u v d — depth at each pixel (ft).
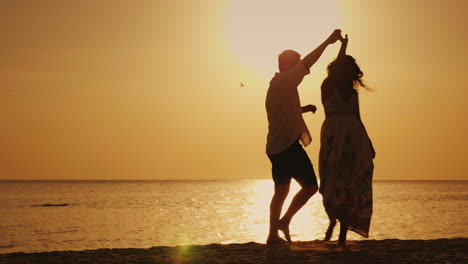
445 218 169.78
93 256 18.94
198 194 505.66
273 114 22.02
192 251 19.67
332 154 20.13
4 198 395.75
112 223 160.76
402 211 212.23
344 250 19.02
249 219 173.78
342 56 20.66
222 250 19.80
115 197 419.54
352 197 19.80
